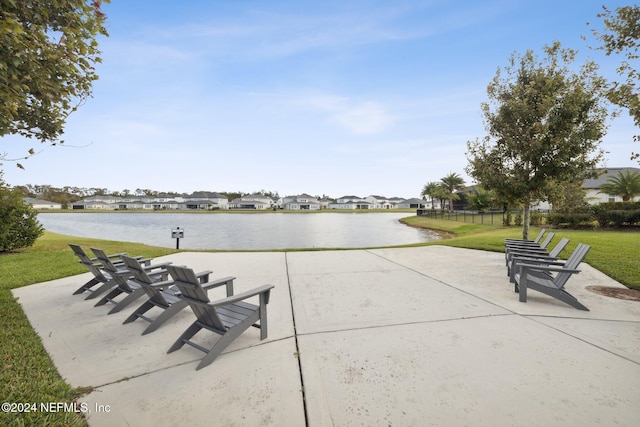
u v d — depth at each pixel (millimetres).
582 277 6738
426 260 9195
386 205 145500
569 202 21656
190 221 54438
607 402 2469
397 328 4031
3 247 10430
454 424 2244
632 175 30219
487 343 3551
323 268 8078
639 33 4441
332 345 3561
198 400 2561
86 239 16609
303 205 127312
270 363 3160
